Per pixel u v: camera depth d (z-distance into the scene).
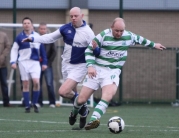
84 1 46.41
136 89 45.09
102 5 46.56
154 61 45.03
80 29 23.55
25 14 46.09
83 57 23.72
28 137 19.86
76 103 22.16
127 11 46.19
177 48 43.28
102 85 21.45
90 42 21.50
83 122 23.00
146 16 46.25
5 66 38.44
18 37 32.09
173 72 44.91
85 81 21.84
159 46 22.23
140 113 34.41
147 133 21.72
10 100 43.72
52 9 46.50
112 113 34.19
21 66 32.31
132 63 45.03
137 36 21.94
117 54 21.45
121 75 43.53
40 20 46.41
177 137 20.39
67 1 46.56
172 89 45.00
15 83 42.56
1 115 30.78
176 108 40.09
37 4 46.25
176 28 46.31
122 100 43.72
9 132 21.73
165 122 27.72
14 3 42.97
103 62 21.52
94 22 46.56
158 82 45.09
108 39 21.27
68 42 23.70
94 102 40.69
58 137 19.86
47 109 36.72
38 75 32.56
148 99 45.03
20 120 27.61
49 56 38.94
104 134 20.92
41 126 24.47
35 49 32.38
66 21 46.72
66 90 23.25
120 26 20.88
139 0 46.19
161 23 46.34
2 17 44.81
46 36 23.59
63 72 24.25
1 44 37.81
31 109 35.94
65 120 27.91
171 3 46.31
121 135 20.64
